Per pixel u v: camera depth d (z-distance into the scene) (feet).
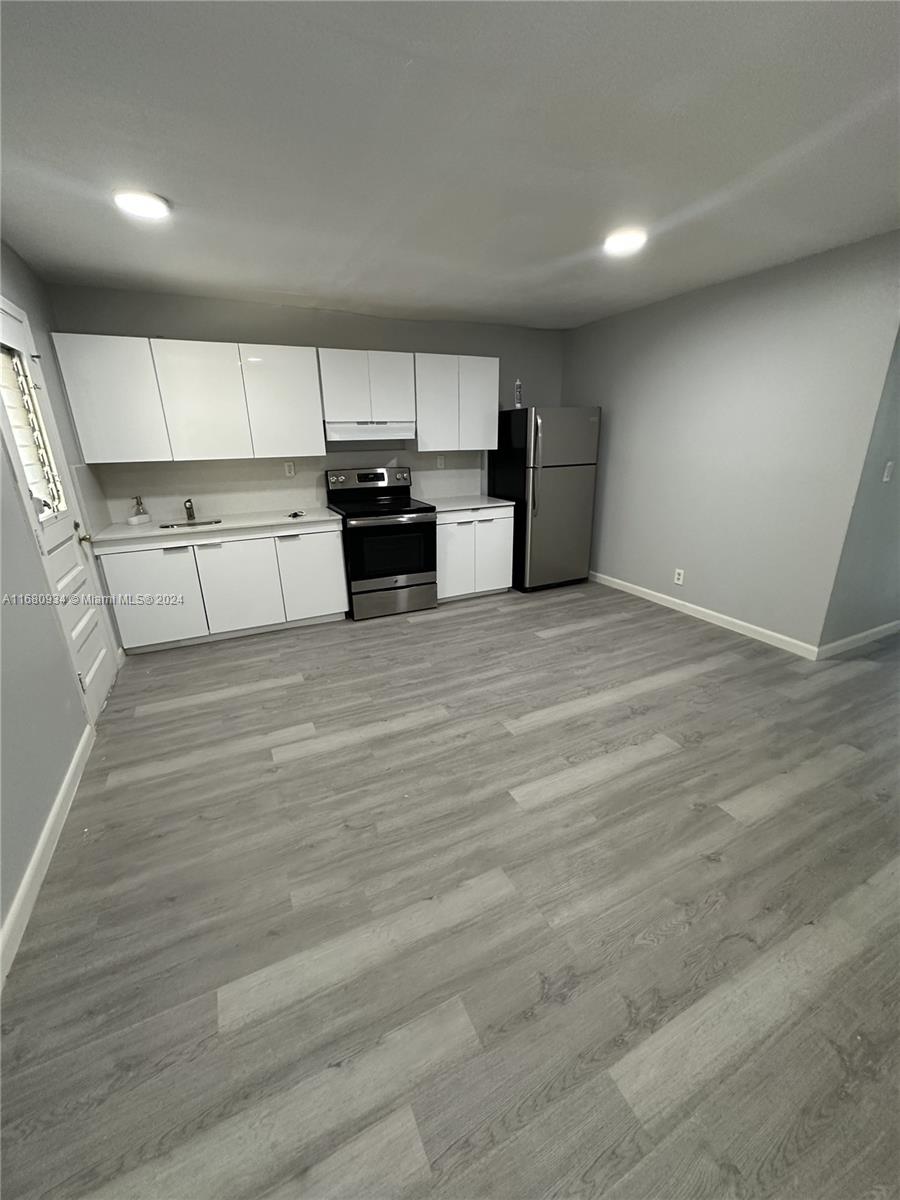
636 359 12.95
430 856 5.58
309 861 5.54
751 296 10.01
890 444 9.01
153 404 10.26
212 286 10.16
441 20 3.67
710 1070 3.67
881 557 10.16
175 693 9.24
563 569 14.90
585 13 3.61
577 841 5.75
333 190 6.24
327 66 4.13
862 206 6.96
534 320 13.93
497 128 5.05
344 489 13.32
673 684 9.21
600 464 14.69
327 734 7.89
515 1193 3.10
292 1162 3.23
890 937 4.60
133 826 6.08
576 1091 3.56
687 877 5.26
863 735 7.59
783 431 9.94
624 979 4.29
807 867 5.35
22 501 6.68
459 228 7.47
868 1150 3.25
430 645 11.16
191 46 3.86
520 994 4.18
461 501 14.34
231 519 11.90
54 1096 3.57
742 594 11.30
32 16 3.50
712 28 3.77
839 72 4.27
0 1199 3.09
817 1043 3.81
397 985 4.27
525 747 7.47
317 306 11.98
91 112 4.65
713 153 5.57
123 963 4.49
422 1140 3.33
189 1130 3.39
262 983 4.30
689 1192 3.09
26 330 7.91
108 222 7.03
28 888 5.01
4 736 5.17
